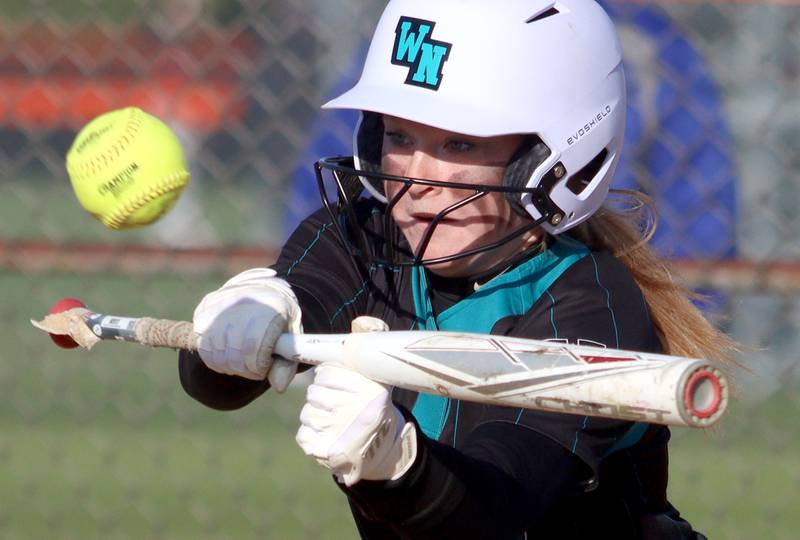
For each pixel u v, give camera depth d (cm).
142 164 811
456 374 645
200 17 2228
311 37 2252
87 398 2330
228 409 884
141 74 2191
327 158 933
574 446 736
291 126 2331
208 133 2472
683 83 1861
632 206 1041
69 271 2052
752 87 2038
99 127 823
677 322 922
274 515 1869
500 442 721
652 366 592
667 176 1888
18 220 3097
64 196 2694
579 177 900
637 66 1853
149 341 780
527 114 837
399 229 913
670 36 1894
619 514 869
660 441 901
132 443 2170
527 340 646
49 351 2531
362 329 693
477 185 820
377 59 887
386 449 643
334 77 2147
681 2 1900
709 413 584
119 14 2562
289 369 729
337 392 641
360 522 879
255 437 2189
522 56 848
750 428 2047
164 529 1805
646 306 847
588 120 863
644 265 919
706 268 1809
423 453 656
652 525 893
